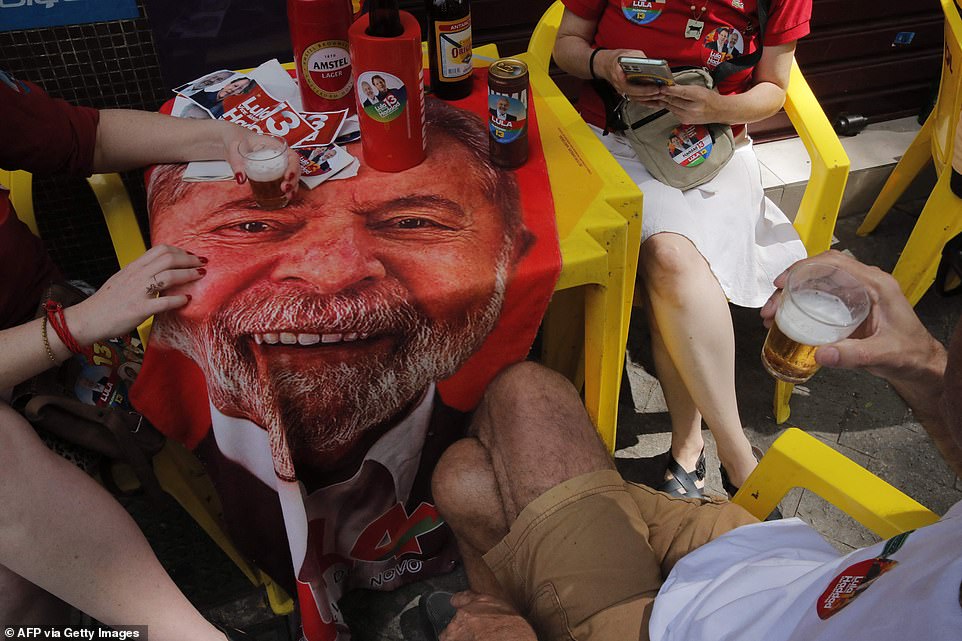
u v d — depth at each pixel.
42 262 1.59
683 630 1.09
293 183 1.49
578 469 1.37
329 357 1.34
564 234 1.46
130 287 1.28
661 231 1.86
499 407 1.47
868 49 3.13
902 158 2.81
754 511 1.46
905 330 1.15
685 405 2.00
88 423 1.48
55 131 1.52
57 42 2.19
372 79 1.45
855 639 0.77
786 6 1.92
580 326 1.98
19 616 1.44
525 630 1.25
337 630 1.63
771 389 2.44
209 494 1.80
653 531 1.42
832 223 2.16
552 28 2.27
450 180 1.58
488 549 1.52
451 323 1.38
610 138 2.11
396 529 1.71
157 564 1.45
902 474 2.20
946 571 0.73
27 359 1.29
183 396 1.42
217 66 2.38
